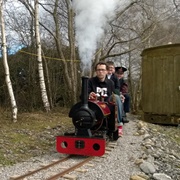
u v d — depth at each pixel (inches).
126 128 353.1
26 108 569.9
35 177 168.9
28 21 634.8
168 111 431.2
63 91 686.5
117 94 285.9
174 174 193.9
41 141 282.8
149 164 193.3
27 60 640.4
